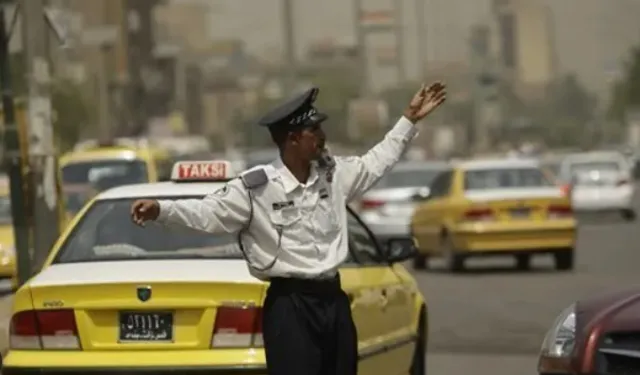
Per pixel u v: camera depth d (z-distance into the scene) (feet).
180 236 48.96
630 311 40.78
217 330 44.88
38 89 72.84
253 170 38.70
